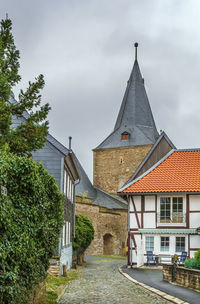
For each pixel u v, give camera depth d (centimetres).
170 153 2744
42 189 952
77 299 1229
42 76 1233
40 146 1209
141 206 2511
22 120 1998
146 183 2547
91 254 4719
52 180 1091
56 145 2041
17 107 1207
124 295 1317
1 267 674
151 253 2412
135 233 2500
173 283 1600
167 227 2452
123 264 3000
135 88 7050
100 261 3475
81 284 1614
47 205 1013
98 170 6950
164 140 3241
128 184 2578
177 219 2445
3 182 745
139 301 1201
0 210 663
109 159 6881
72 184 2781
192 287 1441
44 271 999
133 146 6694
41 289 1141
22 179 856
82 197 4769
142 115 6975
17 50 1218
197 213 2419
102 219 4962
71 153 2073
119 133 6919
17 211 820
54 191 1095
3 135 1134
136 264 2467
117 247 5278
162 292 1348
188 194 2445
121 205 6141
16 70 1214
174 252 2436
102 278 1861
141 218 2498
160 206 2486
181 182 2498
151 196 2505
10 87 1181
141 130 6825
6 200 728
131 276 1916
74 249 2828
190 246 2405
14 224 770
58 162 2012
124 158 6762
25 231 820
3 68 1167
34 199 897
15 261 746
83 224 3189
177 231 2423
